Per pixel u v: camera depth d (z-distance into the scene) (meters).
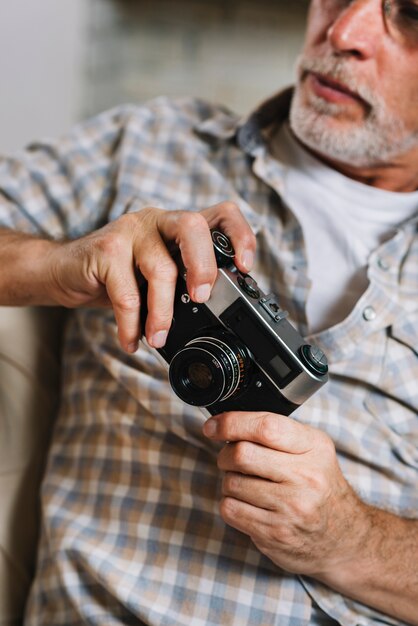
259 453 0.87
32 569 1.14
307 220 1.17
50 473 1.11
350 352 1.05
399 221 1.18
